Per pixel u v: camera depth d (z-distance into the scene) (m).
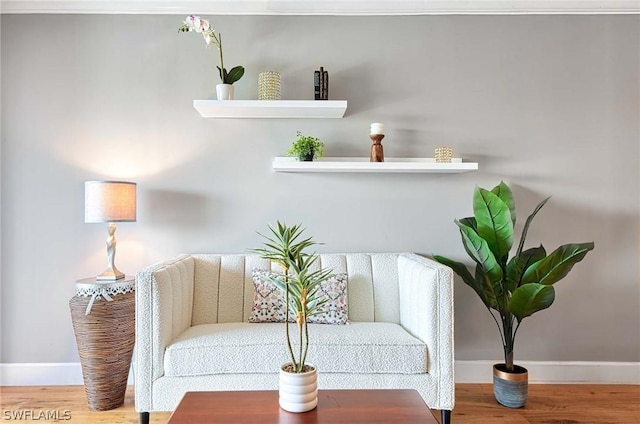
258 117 2.57
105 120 2.55
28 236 2.52
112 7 2.53
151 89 2.56
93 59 2.55
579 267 2.57
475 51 2.58
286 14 2.58
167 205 2.56
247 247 2.57
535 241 2.58
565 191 2.57
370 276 2.39
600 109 2.58
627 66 2.58
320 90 2.44
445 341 1.85
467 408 2.18
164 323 1.83
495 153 2.58
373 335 1.93
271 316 2.19
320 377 1.83
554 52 2.58
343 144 2.59
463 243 2.36
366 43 2.58
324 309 2.18
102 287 2.12
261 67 2.58
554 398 2.31
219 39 2.56
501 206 2.13
